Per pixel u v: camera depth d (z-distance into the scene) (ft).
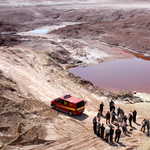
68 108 57.41
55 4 449.06
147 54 145.89
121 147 42.39
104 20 276.82
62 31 218.59
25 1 475.72
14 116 46.93
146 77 107.04
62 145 41.11
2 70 87.40
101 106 60.75
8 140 38.83
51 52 131.75
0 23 242.99
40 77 88.84
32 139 40.81
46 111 57.26
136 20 223.30
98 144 43.04
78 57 137.18
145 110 65.92
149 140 45.52
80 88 84.02
